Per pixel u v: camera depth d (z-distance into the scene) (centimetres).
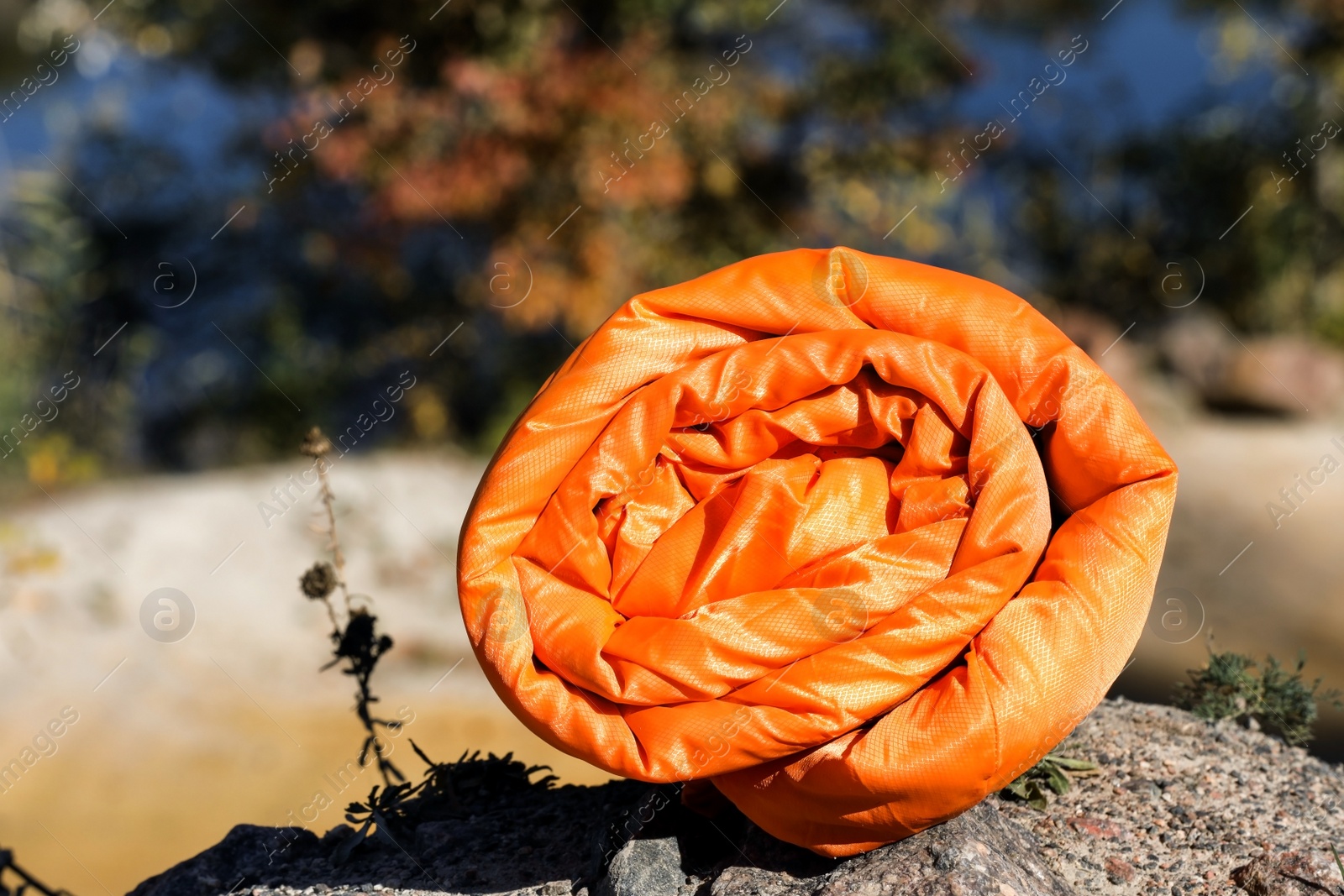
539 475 277
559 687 271
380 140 1119
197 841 504
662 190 1124
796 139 1290
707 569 273
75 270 1160
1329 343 1557
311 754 595
